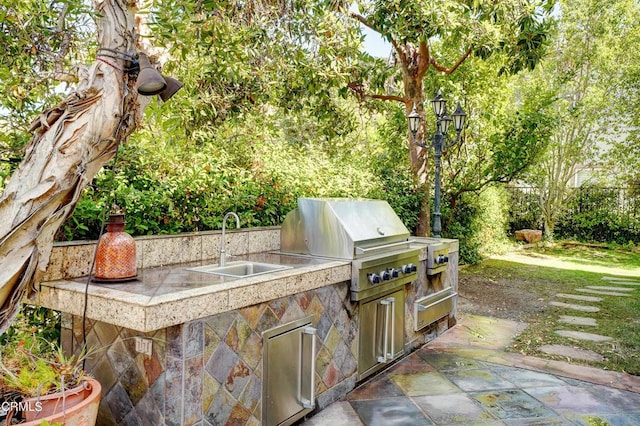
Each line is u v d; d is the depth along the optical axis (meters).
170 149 3.47
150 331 2.10
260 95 5.05
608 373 3.86
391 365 4.02
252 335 2.54
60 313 2.68
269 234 3.93
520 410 3.18
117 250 2.44
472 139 8.42
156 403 2.20
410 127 6.32
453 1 5.86
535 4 5.95
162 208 3.22
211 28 3.10
